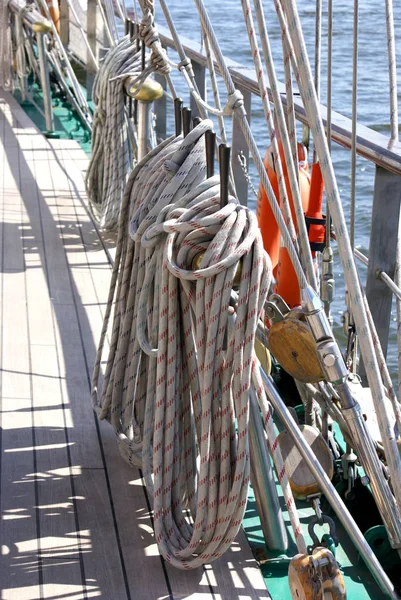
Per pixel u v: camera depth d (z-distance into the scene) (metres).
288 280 2.74
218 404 1.89
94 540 2.08
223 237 1.79
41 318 3.29
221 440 1.88
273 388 1.97
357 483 2.29
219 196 1.89
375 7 10.74
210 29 1.83
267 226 2.90
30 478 2.31
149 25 2.53
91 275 3.73
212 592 1.93
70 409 2.66
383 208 2.50
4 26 7.32
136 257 2.22
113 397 2.34
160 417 1.98
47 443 2.48
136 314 2.19
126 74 3.81
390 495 1.89
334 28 10.25
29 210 4.50
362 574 2.03
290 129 1.87
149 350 2.09
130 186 2.32
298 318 2.01
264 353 2.47
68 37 7.88
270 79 1.78
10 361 2.95
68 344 3.09
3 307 3.38
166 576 1.97
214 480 1.88
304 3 11.17
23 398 2.71
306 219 2.46
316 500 1.90
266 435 2.05
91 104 6.85
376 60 9.33
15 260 3.85
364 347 1.70
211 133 1.91
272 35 10.86
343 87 8.80
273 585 1.97
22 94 7.03
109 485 2.29
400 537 1.89
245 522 2.19
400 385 2.12
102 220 4.11
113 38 4.20
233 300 1.96
